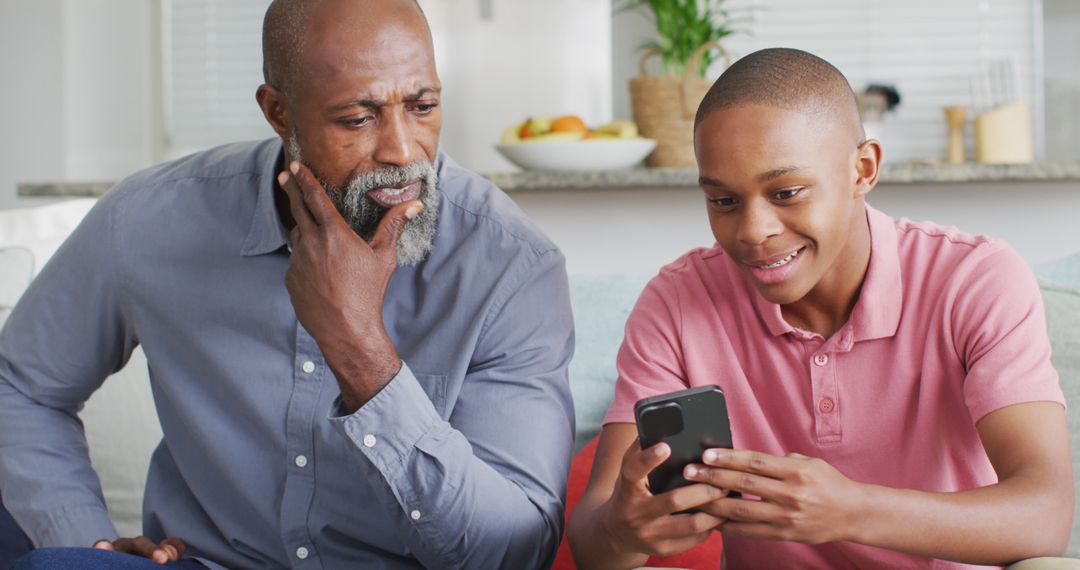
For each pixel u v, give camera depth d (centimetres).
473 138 275
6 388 138
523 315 126
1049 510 104
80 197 245
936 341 118
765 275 110
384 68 114
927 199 221
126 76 290
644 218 227
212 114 296
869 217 121
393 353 112
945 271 119
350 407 114
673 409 101
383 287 112
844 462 121
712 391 102
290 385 127
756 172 106
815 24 263
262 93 125
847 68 264
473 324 125
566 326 130
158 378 134
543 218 229
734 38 264
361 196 117
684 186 218
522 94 273
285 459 127
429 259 129
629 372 128
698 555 146
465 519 115
